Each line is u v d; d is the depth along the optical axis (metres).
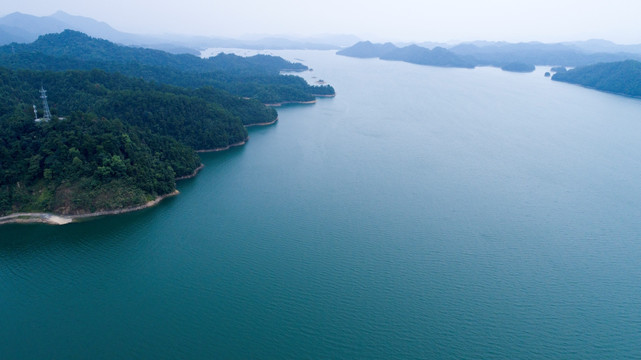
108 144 122.69
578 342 73.88
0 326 74.19
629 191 145.75
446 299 84.00
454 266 95.75
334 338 73.06
